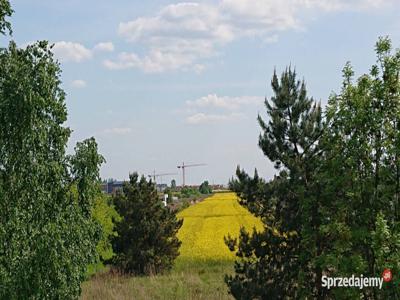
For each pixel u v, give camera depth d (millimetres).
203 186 166750
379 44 14469
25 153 13789
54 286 13719
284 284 16625
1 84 13805
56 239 13711
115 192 35062
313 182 16062
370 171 14484
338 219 14836
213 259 36000
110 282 27906
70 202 14695
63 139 14625
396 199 14281
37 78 14039
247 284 16703
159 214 33812
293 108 17500
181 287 25484
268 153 17453
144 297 23500
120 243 32969
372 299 14430
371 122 14180
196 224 61094
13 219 13508
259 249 16875
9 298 13102
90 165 14742
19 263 13430
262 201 17281
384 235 13352
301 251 16531
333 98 14961
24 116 13508
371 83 14492
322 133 17031
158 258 32438
